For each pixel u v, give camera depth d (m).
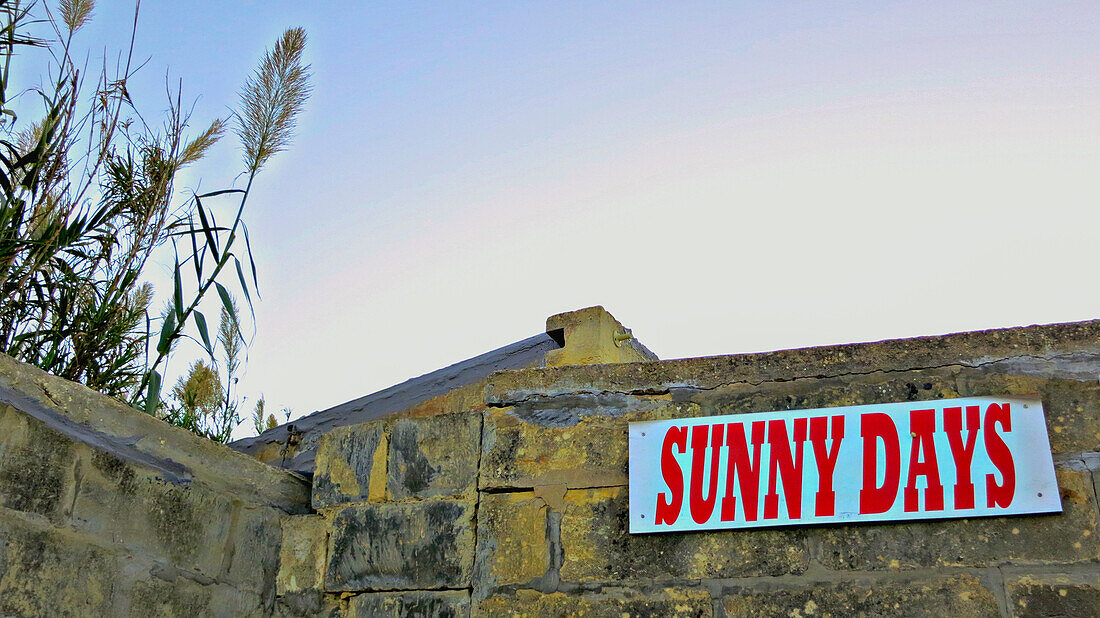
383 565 4.96
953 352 4.64
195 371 6.32
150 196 5.15
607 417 4.96
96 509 4.23
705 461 4.70
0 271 4.55
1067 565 4.14
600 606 4.58
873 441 4.53
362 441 5.28
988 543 4.26
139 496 4.44
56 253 4.89
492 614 4.71
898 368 4.66
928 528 4.35
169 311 5.00
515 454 5.00
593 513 4.78
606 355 6.96
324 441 5.34
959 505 4.32
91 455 4.26
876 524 4.41
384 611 4.88
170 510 4.57
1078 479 4.27
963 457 4.40
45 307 4.90
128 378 5.12
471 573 4.82
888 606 4.26
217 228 5.02
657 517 4.65
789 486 4.54
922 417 4.52
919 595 4.24
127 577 4.31
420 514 5.02
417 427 5.22
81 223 4.95
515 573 4.76
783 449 4.62
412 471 5.12
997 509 4.27
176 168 5.22
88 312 4.96
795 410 4.69
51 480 4.07
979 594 4.18
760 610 4.39
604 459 4.88
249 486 5.03
